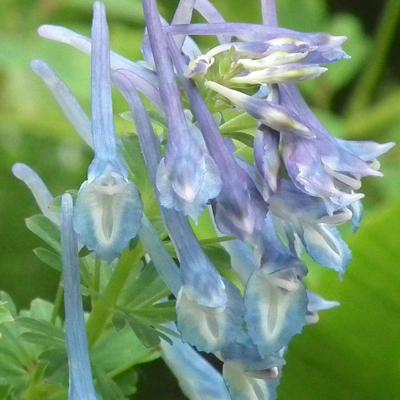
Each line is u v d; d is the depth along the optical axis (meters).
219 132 0.22
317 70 0.22
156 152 0.22
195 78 0.22
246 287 0.22
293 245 0.22
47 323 0.24
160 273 0.23
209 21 0.23
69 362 0.23
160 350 0.25
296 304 0.22
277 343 0.22
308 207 0.22
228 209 0.22
